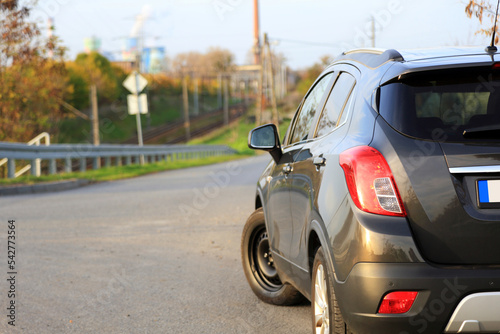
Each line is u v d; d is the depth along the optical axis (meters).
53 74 26.91
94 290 5.38
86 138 78.31
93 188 15.69
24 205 11.52
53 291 5.35
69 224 9.05
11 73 26.30
